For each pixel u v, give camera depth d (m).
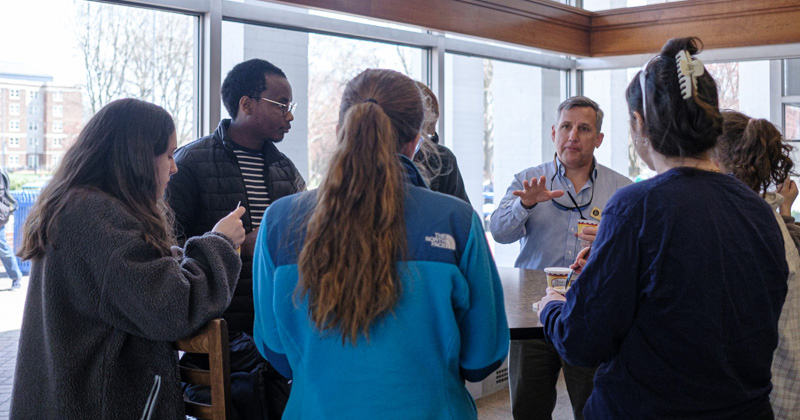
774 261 1.27
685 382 1.22
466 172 4.66
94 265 1.40
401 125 1.27
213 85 3.22
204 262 1.54
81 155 1.52
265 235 1.28
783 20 4.43
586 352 1.28
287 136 3.62
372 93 1.28
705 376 1.22
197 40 3.25
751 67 4.62
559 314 1.41
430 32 4.29
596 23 5.11
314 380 1.21
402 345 1.17
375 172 1.15
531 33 4.68
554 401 2.56
